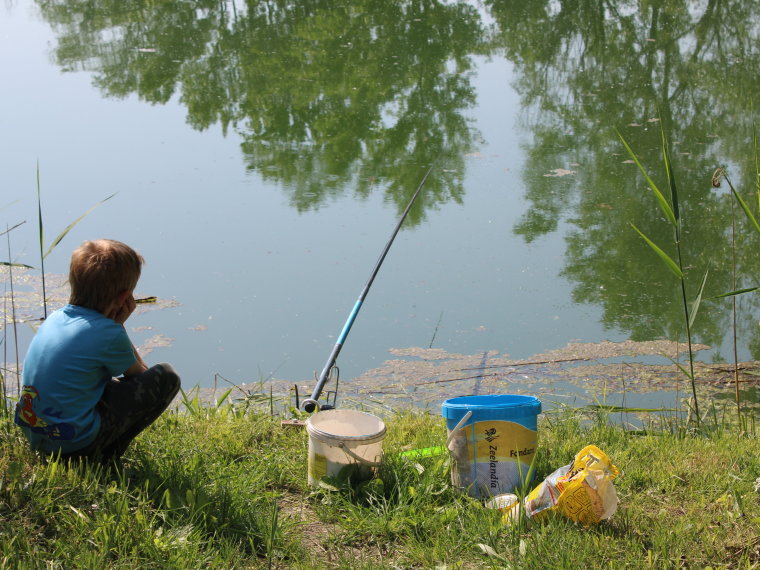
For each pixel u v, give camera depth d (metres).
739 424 4.46
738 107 11.86
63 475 2.77
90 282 2.86
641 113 11.80
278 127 11.05
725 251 7.74
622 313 6.73
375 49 14.16
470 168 9.84
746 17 15.59
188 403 4.22
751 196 8.69
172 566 2.45
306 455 3.50
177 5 16.55
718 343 6.32
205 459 3.39
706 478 3.29
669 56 14.12
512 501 2.95
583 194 9.09
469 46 14.56
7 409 3.53
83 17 16.17
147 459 3.18
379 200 8.88
